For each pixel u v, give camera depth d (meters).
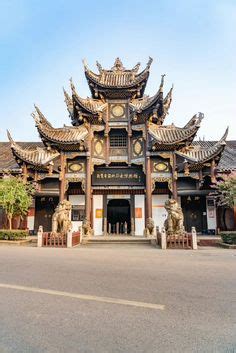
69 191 30.28
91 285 8.45
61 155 27.69
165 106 29.67
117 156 29.00
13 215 27.31
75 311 6.06
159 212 29.78
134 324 5.32
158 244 22.08
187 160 26.61
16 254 16.08
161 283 8.73
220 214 29.70
